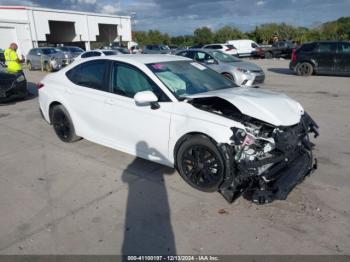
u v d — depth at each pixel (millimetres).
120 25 46344
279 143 3295
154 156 4094
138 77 4176
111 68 4523
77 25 39812
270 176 3301
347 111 7375
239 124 3309
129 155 4887
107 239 2953
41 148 5379
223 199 3553
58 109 5371
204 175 3594
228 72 10617
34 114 7934
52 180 4160
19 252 2807
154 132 3963
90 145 5414
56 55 21047
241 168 3191
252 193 3449
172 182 3982
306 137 3930
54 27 43000
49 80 5586
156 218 3250
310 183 3850
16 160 4879
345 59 13703
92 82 4785
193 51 11859
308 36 49625
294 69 15320
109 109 4457
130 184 3973
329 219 3125
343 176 4020
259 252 2715
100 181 4086
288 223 3082
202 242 2867
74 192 3832
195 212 3326
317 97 9195
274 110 3510
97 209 3447
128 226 3137
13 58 9781
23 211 3451
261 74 11000
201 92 4074
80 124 5066
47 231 3092
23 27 32688
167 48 31094
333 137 5527
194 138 3549
